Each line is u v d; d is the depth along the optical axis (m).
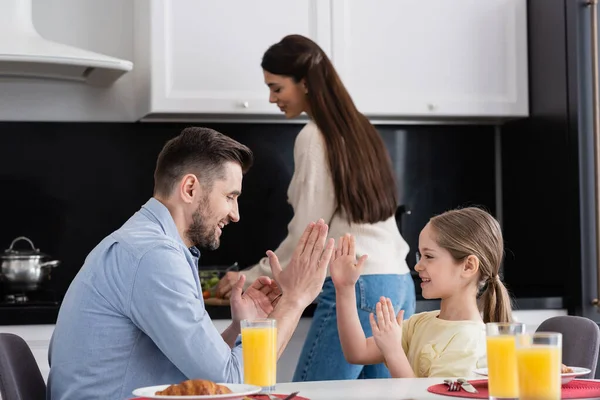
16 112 3.76
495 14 3.87
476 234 2.38
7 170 3.75
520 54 3.90
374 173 3.05
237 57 3.60
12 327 3.04
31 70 3.62
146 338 1.95
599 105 3.63
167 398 1.45
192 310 1.89
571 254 3.66
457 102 3.82
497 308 2.40
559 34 3.74
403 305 3.06
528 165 3.99
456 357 2.24
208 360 1.87
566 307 3.60
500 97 3.87
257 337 1.77
